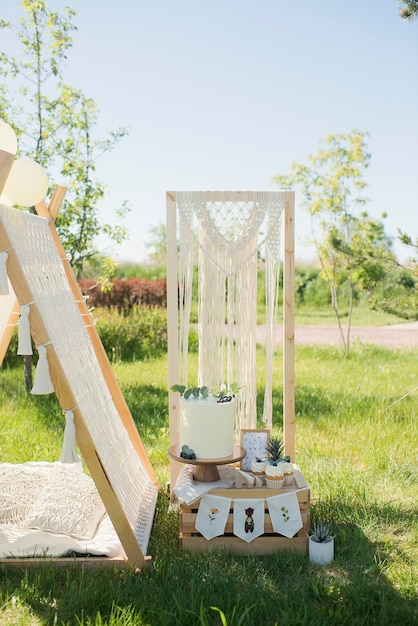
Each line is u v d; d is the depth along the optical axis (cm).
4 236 266
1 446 500
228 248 386
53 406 646
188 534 332
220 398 341
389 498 402
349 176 1116
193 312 1305
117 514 292
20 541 313
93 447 285
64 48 766
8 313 385
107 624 250
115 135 816
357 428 571
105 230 825
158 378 852
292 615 257
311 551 318
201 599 264
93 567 297
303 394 738
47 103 776
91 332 404
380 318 1603
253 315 397
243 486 333
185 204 382
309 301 1695
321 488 408
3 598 275
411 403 677
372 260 660
